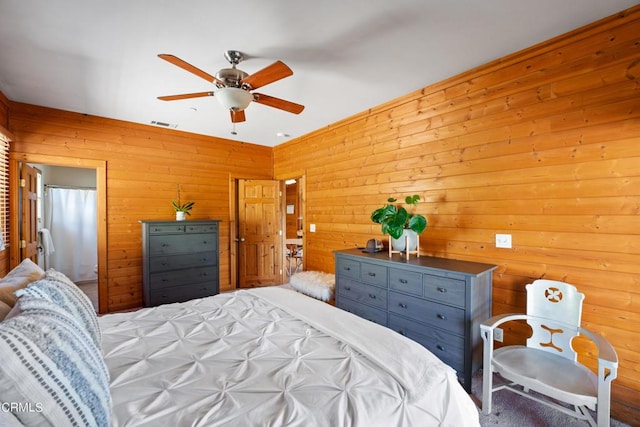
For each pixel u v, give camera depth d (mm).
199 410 989
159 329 1628
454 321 2176
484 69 2488
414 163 3055
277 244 5156
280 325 1709
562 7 1799
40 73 2561
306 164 4578
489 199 2486
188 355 1353
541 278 2203
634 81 1835
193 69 1962
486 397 1909
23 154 3283
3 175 3092
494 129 2453
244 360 1315
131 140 3984
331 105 3367
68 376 772
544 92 2191
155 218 4176
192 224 3914
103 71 2521
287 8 1774
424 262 2537
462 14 1850
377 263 2723
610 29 1907
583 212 2023
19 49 2188
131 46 2156
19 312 925
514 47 2232
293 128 4254
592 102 1988
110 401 914
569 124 2082
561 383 1606
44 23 1889
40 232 4633
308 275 3953
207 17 1844
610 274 1919
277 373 1208
